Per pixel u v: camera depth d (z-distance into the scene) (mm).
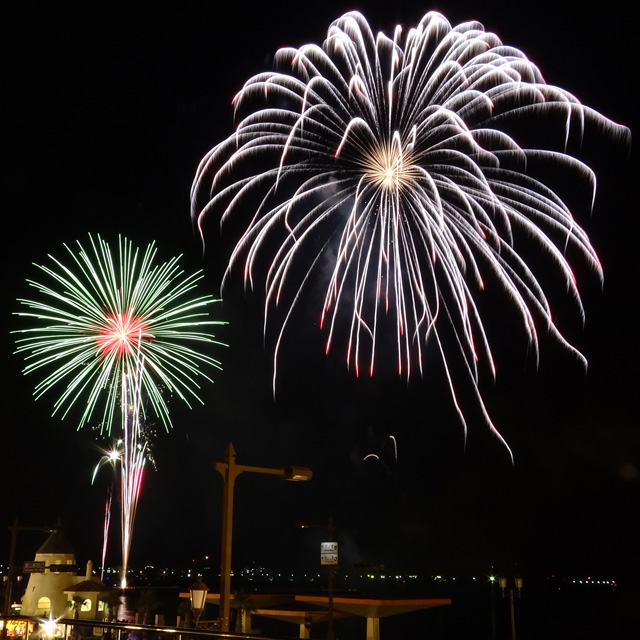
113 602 66312
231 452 19844
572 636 135250
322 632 87688
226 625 18219
